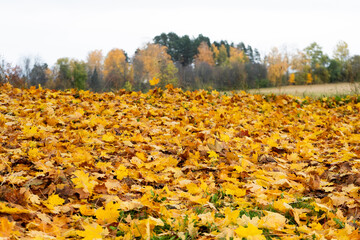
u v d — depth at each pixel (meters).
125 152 3.76
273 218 2.23
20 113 5.57
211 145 3.97
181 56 82.56
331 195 2.77
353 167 3.39
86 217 2.21
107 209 2.15
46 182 2.59
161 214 2.28
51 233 1.88
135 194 2.66
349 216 2.43
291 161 3.98
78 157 3.27
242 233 1.81
